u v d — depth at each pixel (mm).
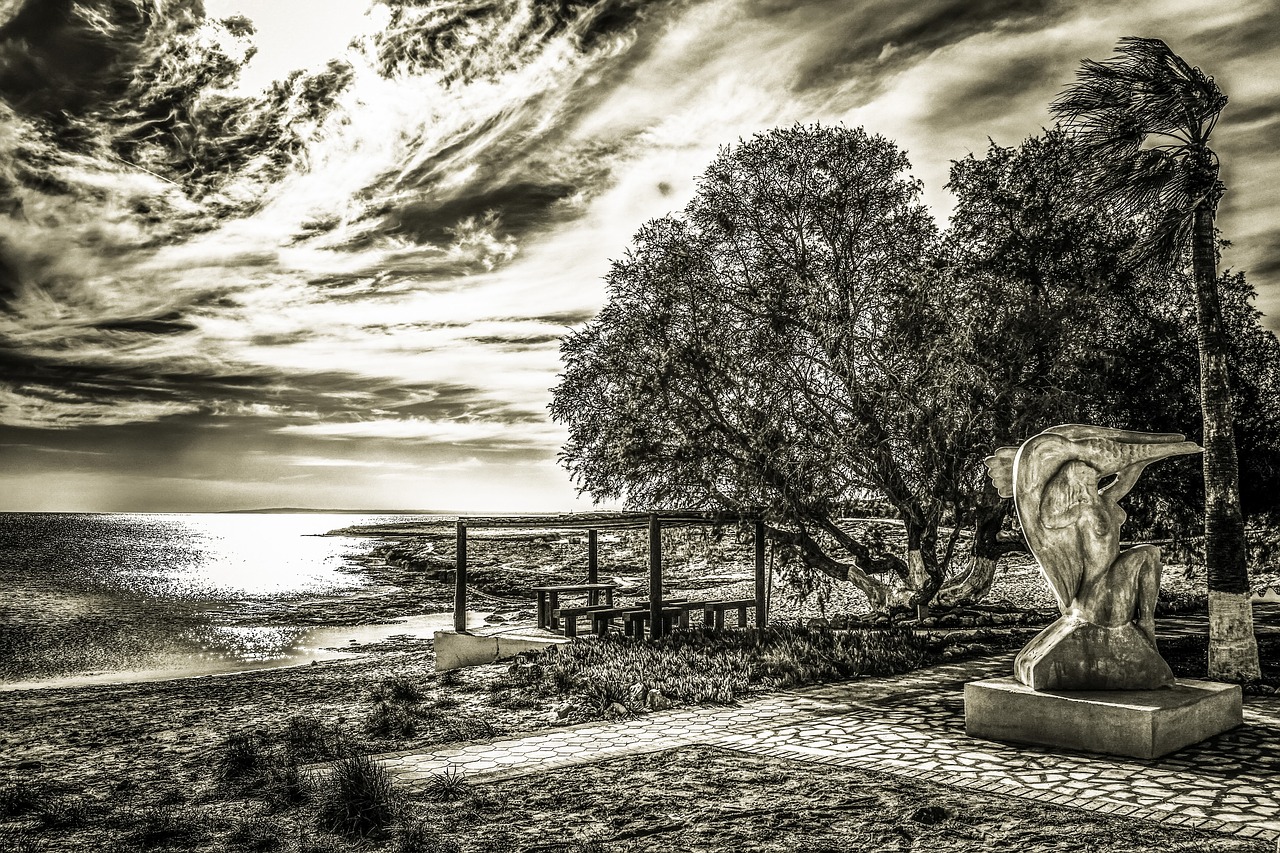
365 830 6668
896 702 11078
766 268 17016
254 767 9305
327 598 43656
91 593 48031
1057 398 15016
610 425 16984
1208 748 8211
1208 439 11984
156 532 190750
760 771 7926
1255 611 21156
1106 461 9188
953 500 16562
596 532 19172
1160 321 16078
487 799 7312
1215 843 5676
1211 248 12141
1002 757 8094
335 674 18109
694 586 32906
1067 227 15930
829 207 17094
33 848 6773
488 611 34000
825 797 7020
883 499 17781
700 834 6230
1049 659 8828
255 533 199500
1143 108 12008
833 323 16422
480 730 10578
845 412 16922
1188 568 18422
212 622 33812
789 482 16156
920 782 7355
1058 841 5820
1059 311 15414
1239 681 11453
